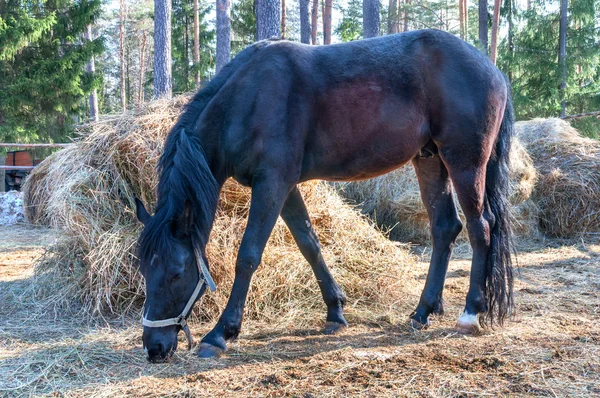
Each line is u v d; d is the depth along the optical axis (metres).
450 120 3.13
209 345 2.75
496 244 3.22
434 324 3.37
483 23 16.39
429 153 3.42
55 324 3.38
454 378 2.39
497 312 3.33
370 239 4.34
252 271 2.84
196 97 2.98
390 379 2.39
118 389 2.32
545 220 6.96
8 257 5.67
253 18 21.16
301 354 2.78
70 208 3.68
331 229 4.27
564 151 7.25
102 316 3.47
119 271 3.60
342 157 3.10
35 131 13.28
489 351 2.77
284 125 2.87
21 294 3.95
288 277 3.67
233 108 2.89
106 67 34.62
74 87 13.05
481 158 3.17
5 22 11.91
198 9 21.77
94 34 32.72
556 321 3.31
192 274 2.58
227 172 2.98
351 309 3.68
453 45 3.21
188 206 2.50
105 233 3.65
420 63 3.18
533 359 2.62
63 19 13.32
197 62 20.36
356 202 6.65
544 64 16.05
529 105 16.30
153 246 2.44
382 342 3.00
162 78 11.81
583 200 6.77
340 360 2.65
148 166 3.84
